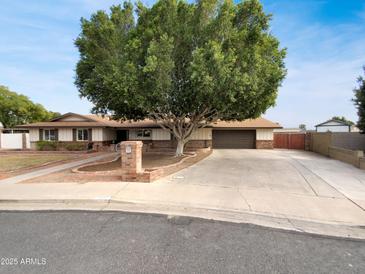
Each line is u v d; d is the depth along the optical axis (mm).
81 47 12508
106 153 18969
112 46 11359
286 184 7566
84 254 3342
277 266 3100
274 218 4801
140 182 7523
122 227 4301
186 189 6730
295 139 23094
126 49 10406
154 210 5230
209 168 10633
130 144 7602
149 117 14492
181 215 4938
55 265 3057
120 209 5301
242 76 9812
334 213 5035
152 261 3172
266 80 11062
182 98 11500
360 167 11039
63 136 22766
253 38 10836
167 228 4277
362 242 3850
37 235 3959
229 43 10742
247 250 3510
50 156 16906
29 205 5629
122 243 3682
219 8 11242
